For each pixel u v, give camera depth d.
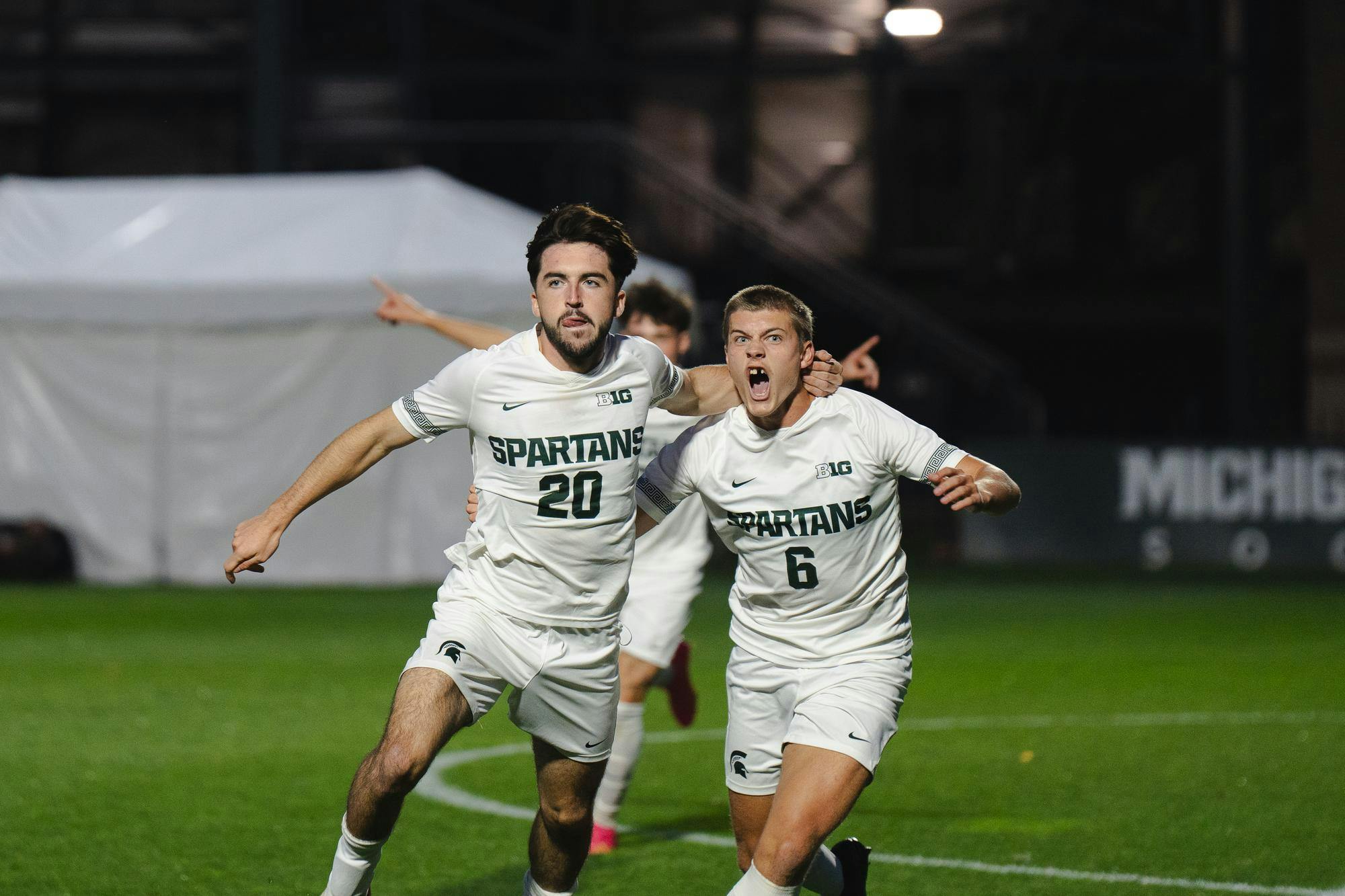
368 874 13.98
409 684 13.96
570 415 14.13
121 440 66.44
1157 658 42.03
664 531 19.95
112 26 103.62
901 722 30.88
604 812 19.70
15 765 25.48
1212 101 109.12
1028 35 106.50
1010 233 109.44
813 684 14.35
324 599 59.00
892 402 91.88
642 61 107.44
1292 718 31.33
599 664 14.75
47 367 66.44
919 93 110.19
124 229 69.56
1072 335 111.69
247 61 99.38
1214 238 110.19
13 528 64.88
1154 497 76.06
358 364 65.00
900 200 110.62
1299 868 18.56
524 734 28.86
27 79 104.94
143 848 19.56
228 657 40.94
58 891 17.45
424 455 65.81
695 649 44.56
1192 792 23.56
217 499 66.19
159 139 106.06
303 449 65.62
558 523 14.32
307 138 98.75
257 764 25.67
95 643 44.22
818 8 107.00
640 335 21.14
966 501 13.83
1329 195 93.94
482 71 101.75
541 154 106.50
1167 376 112.62
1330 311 93.94
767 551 14.52
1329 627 50.22
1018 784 24.27
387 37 105.06
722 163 109.62
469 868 18.70
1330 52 93.94
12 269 66.62
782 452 14.38
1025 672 39.03
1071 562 76.88
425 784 24.05
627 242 13.91
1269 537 75.00
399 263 64.88
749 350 14.01
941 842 20.09
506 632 14.41
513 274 63.97
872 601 14.55
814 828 13.17
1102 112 109.81
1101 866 18.69
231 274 65.81
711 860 19.20
